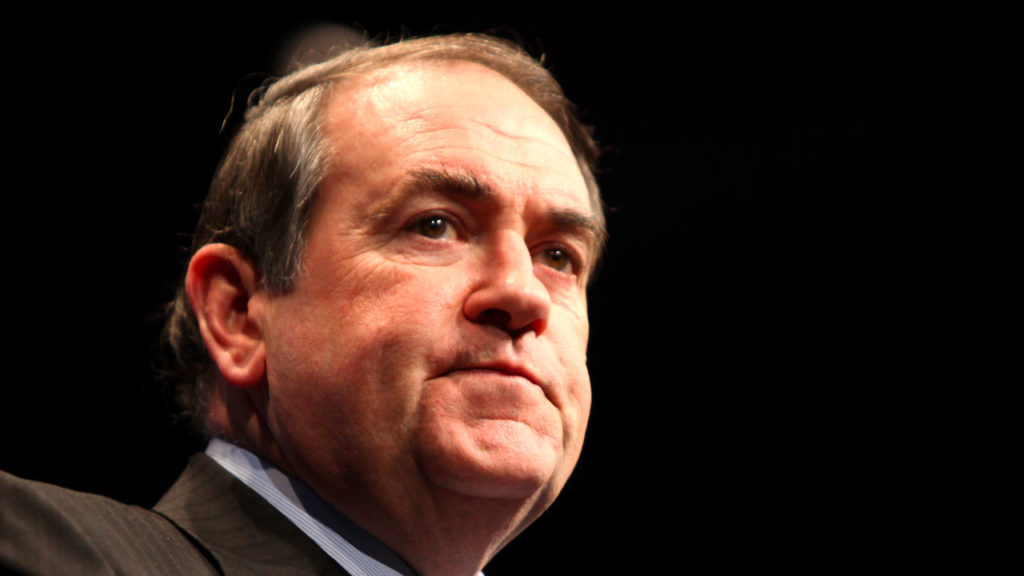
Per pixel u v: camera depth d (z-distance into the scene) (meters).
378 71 4.82
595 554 9.84
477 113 4.62
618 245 10.30
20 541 3.47
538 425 4.25
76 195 8.59
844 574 9.91
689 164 10.38
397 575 4.39
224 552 4.07
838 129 10.48
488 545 4.43
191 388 5.28
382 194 4.38
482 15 9.35
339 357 4.21
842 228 10.45
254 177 4.73
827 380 10.24
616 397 10.17
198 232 5.17
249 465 4.48
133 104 8.70
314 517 4.32
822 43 10.44
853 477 10.09
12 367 8.25
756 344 10.26
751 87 10.41
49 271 8.47
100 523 3.74
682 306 10.29
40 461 8.14
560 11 9.84
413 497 4.23
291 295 4.38
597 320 10.24
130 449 8.27
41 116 8.58
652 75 10.23
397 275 4.26
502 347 4.23
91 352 8.40
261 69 8.78
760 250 10.36
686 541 9.91
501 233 4.42
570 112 5.55
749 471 10.08
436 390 4.16
